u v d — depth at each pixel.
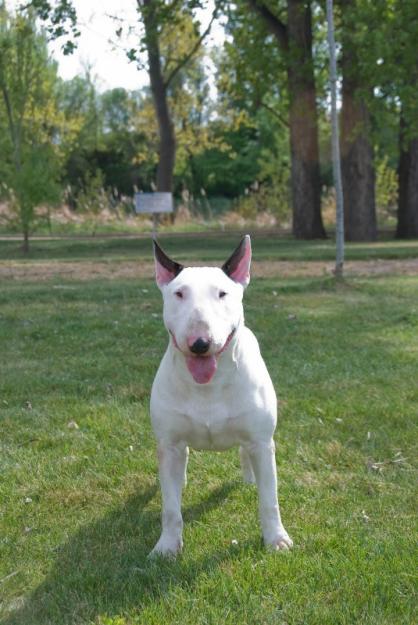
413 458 4.64
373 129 23.28
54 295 11.45
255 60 23.45
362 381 6.34
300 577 3.16
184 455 3.53
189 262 15.84
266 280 13.11
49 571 3.36
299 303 10.44
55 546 3.60
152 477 4.43
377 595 3.00
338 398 5.84
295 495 4.11
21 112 24.50
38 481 4.38
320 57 23.72
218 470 4.49
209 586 3.11
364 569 3.21
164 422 3.38
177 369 3.27
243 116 43.25
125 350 7.66
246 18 24.00
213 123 45.28
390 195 36.59
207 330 2.96
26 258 19.28
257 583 3.12
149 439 5.04
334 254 18.00
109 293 11.59
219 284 3.12
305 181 24.72
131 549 3.53
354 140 22.98
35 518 3.93
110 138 58.81
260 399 3.36
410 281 12.66
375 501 4.01
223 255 17.78
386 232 28.11
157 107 30.20
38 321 9.22
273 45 23.53
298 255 17.77
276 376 6.51
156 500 4.14
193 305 3.03
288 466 4.54
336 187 12.18
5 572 3.38
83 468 4.56
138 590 3.11
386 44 17.03
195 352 2.96
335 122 12.05
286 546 3.45
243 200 37.78
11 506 4.07
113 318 9.31
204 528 3.74
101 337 8.23
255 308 9.92
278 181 38.44
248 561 3.31
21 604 3.11
